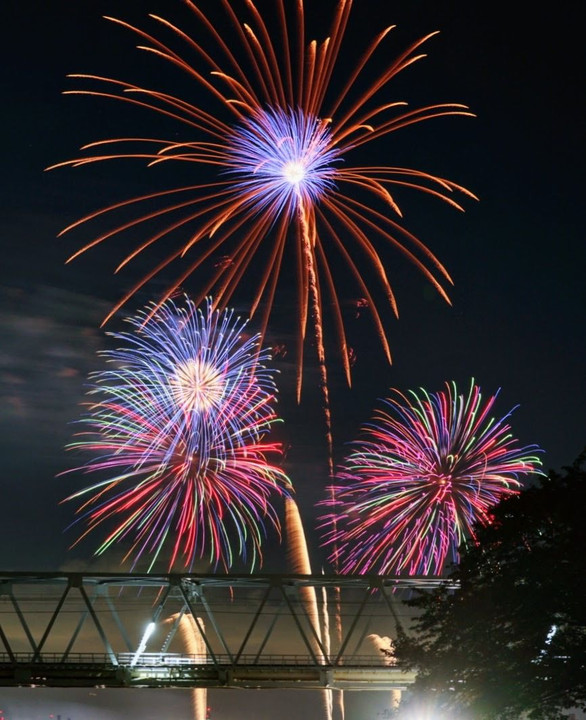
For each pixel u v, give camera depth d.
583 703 46.78
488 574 51.78
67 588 62.84
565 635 47.78
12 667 61.44
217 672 63.62
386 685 65.06
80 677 62.06
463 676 49.28
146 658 63.47
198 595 64.62
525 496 51.72
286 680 64.19
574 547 48.19
